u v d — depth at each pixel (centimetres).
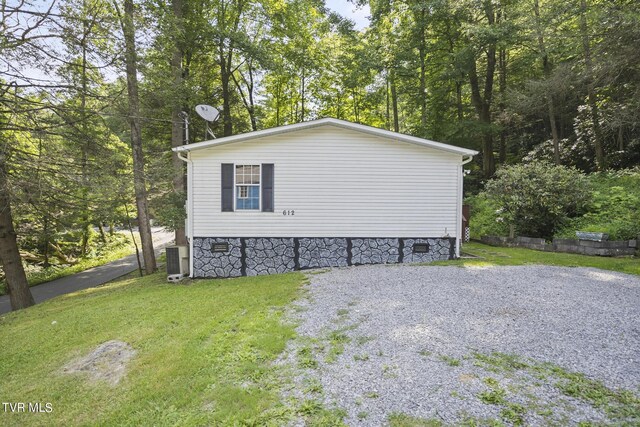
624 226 809
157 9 978
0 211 754
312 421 247
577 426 223
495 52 1706
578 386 268
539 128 1798
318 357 343
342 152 812
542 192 910
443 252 822
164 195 1052
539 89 1270
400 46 1596
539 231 957
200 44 1273
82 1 736
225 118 1497
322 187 814
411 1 1555
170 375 338
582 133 1339
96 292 862
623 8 943
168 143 1385
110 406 305
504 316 416
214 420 261
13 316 695
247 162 808
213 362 353
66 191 830
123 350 414
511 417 235
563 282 559
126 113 853
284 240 816
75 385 349
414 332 382
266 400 279
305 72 1903
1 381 378
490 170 1694
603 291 505
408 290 545
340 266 815
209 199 810
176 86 966
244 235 815
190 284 756
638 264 683
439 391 270
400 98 2086
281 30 1557
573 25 1303
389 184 817
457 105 1788
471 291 522
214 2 1347
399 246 821
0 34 616
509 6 1437
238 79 1808
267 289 626
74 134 783
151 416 280
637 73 990
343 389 285
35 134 725
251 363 343
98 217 1044
